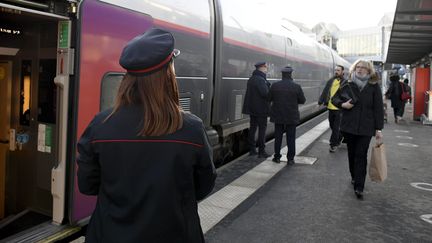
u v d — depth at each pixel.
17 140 4.50
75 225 4.07
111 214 1.76
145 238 1.69
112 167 1.76
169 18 5.84
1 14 3.96
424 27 12.57
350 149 6.25
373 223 5.03
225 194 6.04
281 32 11.98
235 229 4.73
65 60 3.90
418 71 17.50
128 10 4.48
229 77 8.06
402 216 5.30
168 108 1.76
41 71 4.27
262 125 8.53
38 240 3.73
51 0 3.68
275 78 11.30
